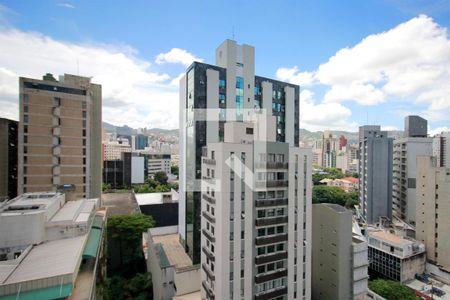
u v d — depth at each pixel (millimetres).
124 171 154375
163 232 72500
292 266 41469
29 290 28078
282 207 40781
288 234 41000
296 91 67125
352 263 49812
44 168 73562
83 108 78562
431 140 105125
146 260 69625
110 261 66688
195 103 53875
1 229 36656
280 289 40031
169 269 50000
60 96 75438
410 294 53812
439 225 73812
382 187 104750
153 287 56312
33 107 72250
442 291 64062
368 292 53688
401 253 69312
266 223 38656
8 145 74375
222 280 35844
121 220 65000
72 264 32219
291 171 41531
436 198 75000
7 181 74062
